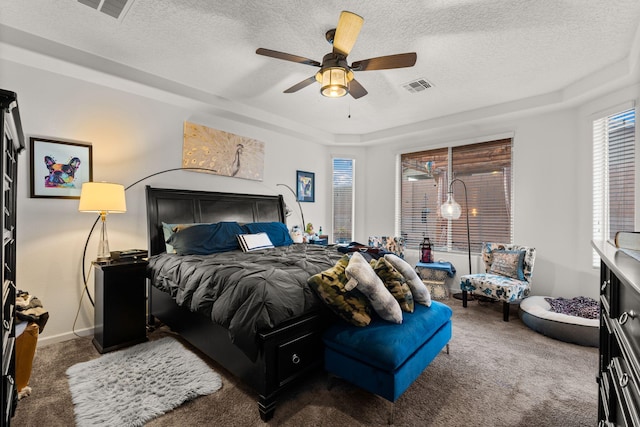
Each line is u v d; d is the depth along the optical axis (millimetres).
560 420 1606
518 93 3338
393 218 5047
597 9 1974
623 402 918
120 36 2326
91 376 1961
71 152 2684
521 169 3779
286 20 2121
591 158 3186
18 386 1707
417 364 1735
